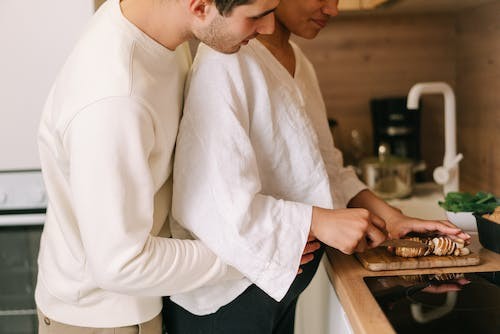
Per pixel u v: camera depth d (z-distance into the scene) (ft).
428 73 7.70
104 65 3.16
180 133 3.59
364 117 7.83
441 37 7.62
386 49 7.68
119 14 3.29
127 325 3.74
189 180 3.54
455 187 6.27
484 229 4.25
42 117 3.66
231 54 3.49
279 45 4.27
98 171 3.06
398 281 3.72
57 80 3.49
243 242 3.44
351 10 6.59
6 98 5.68
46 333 3.95
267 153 3.83
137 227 3.18
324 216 3.61
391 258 4.01
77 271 3.68
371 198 4.85
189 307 3.94
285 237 3.52
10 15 5.55
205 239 3.51
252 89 3.73
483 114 6.68
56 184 3.67
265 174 3.88
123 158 3.08
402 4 6.48
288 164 3.90
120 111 3.07
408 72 7.72
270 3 3.07
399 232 4.43
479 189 6.82
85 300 3.72
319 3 4.03
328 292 4.39
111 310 3.71
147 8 3.27
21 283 6.06
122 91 3.09
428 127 7.81
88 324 3.76
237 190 3.46
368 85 7.77
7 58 5.62
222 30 3.16
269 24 3.22
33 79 5.65
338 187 4.80
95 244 3.15
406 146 7.47
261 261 3.46
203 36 3.25
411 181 6.73
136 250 3.16
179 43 3.41
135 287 3.26
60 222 3.68
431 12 7.52
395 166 6.59
